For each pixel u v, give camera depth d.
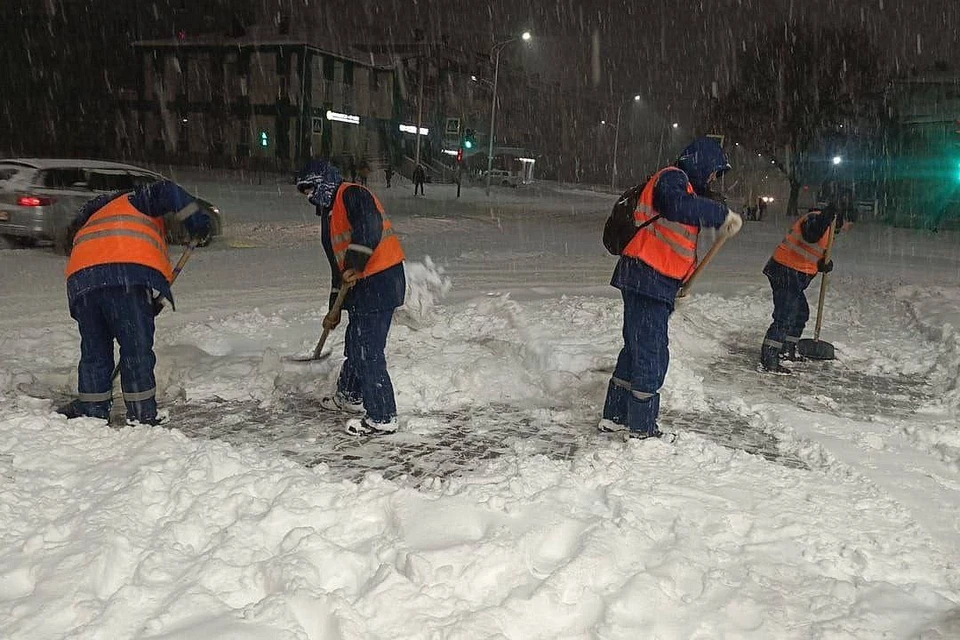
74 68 46.47
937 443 4.99
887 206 38.38
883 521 3.78
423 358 6.29
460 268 13.32
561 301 9.30
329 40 52.03
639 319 4.71
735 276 13.84
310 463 4.32
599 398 5.61
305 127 48.97
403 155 55.72
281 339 7.11
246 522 3.28
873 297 10.70
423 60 58.88
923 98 37.69
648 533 3.43
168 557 3.05
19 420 4.25
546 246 17.62
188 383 5.54
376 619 2.76
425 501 3.55
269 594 2.91
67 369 5.81
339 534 3.33
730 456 4.49
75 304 4.48
